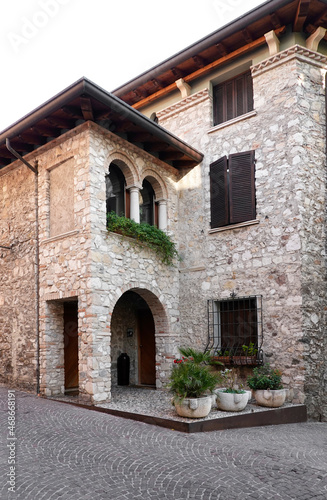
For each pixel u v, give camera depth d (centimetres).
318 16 942
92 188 887
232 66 1070
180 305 1102
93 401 825
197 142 1127
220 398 798
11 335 1080
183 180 1146
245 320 996
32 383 988
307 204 933
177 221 1138
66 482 470
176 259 1108
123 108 862
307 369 884
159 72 1120
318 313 918
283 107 970
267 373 899
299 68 963
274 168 971
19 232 1080
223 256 1039
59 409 805
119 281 922
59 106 834
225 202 1038
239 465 536
